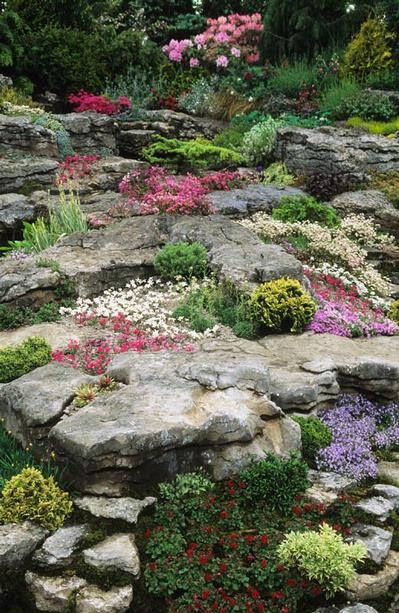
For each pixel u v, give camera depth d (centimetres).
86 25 2075
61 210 1146
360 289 1017
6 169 1332
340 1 1988
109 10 2308
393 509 558
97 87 1945
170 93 2008
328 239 1108
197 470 550
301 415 653
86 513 510
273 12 2011
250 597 464
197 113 1958
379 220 1318
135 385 606
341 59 1930
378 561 499
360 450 624
